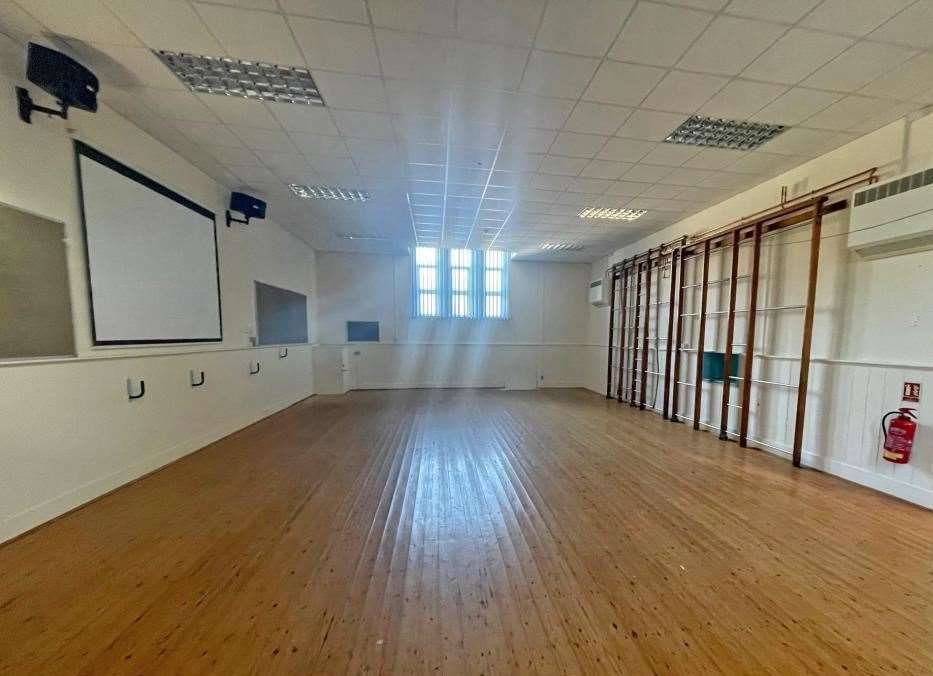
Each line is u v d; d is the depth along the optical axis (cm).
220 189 433
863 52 215
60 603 166
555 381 866
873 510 260
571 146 336
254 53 228
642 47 217
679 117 288
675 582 184
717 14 192
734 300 423
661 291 596
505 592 176
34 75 208
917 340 272
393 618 159
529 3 189
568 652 143
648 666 137
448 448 400
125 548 209
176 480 308
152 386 323
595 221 562
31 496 225
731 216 454
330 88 259
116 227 289
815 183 349
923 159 271
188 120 301
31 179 228
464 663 137
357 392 779
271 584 181
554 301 865
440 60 231
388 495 283
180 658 139
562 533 230
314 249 780
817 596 175
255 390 513
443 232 641
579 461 361
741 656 141
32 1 187
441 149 344
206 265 405
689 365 520
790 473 330
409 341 831
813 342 346
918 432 269
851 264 315
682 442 426
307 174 405
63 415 244
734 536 227
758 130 307
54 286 240
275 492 286
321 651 142
